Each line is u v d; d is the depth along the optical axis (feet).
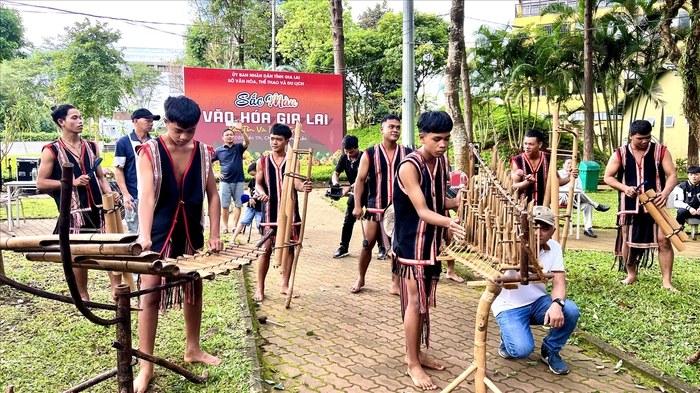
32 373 11.05
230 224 32.94
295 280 19.97
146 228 10.31
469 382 11.53
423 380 11.27
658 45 64.95
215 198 11.57
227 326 14.07
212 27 94.32
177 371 10.23
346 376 11.73
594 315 15.24
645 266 19.11
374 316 15.80
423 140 10.62
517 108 93.86
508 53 75.82
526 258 8.59
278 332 14.32
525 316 12.01
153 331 10.76
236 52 98.07
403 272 11.16
